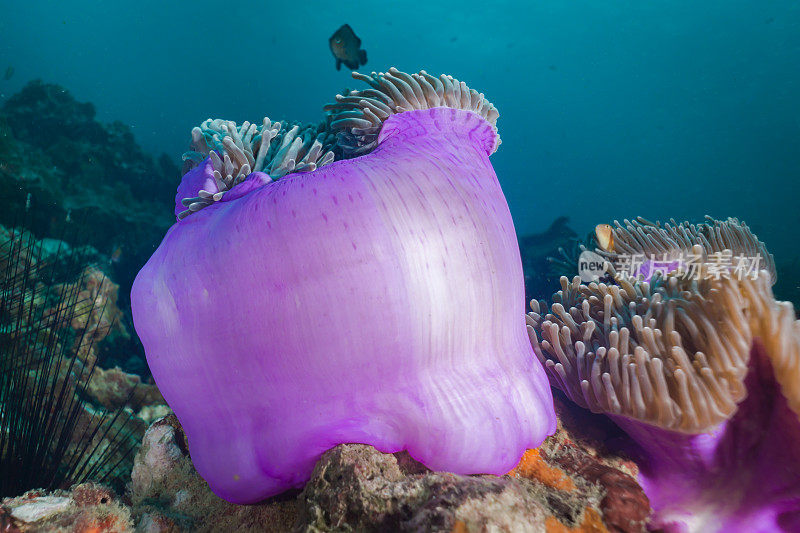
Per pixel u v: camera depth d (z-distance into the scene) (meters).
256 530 0.30
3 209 1.07
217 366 0.28
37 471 0.39
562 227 1.49
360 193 0.27
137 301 0.30
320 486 0.25
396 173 0.28
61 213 1.19
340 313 0.26
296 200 0.27
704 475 0.31
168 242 0.31
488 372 0.29
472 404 0.27
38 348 0.51
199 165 0.35
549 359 0.37
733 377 0.28
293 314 0.26
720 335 0.29
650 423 0.29
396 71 0.36
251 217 0.27
